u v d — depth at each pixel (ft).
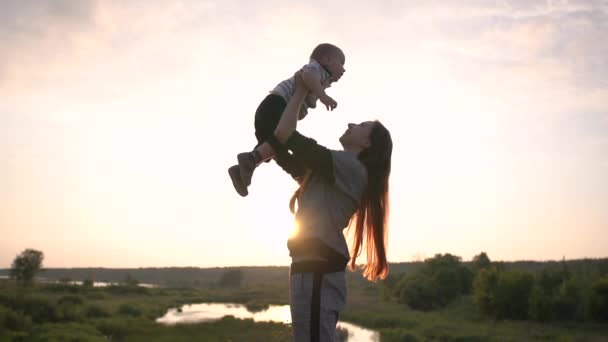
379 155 9.36
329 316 8.33
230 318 160.35
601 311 164.86
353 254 9.80
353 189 8.67
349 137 9.48
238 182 9.31
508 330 153.79
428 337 140.05
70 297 207.62
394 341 127.03
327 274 8.40
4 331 118.52
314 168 8.48
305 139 8.51
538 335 144.77
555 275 195.52
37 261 303.89
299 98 8.69
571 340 134.41
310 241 8.44
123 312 186.19
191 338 123.44
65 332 124.06
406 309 209.56
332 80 10.62
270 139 9.36
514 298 177.37
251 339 117.80
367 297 261.44
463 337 138.92
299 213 8.75
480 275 191.62
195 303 267.59
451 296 217.36
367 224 9.68
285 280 571.28
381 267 9.86
